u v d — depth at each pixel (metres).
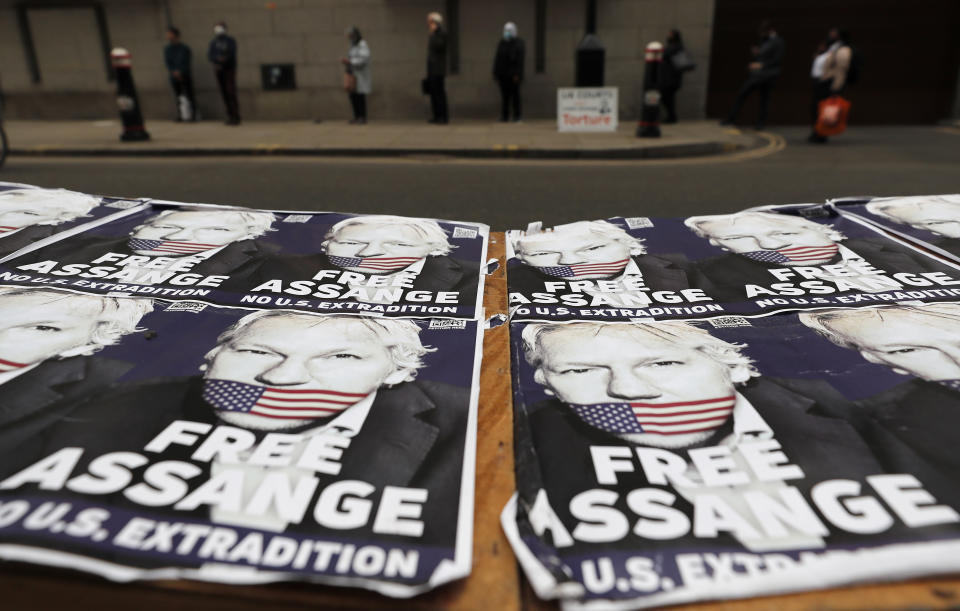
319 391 1.14
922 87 10.31
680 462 0.96
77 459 0.93
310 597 0.75
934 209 2.11
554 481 0.93
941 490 0.88
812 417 1.06
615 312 1.50
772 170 6.16
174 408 1.07
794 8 9.86
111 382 1.14
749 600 0.75
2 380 1.14
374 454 0.98
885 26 10.00
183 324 1.38
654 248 1.92
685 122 10.00
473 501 0.90
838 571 0.76
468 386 1.18
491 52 9.91
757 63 9.01
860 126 10.42
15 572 0.77
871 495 0.88
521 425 1.06
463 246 1.98
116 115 10.61
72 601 0.75
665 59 9.36
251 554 0.78
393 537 0.82
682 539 0.82
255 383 1.15
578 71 8.61
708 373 1.21
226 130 9.25
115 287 1.57
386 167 6.61
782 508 0.86
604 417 1.08
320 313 1.47
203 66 10.30
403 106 10.25
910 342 1.29
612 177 5.93
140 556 0.77
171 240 1.91
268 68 10.21
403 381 1.18
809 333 1.36
